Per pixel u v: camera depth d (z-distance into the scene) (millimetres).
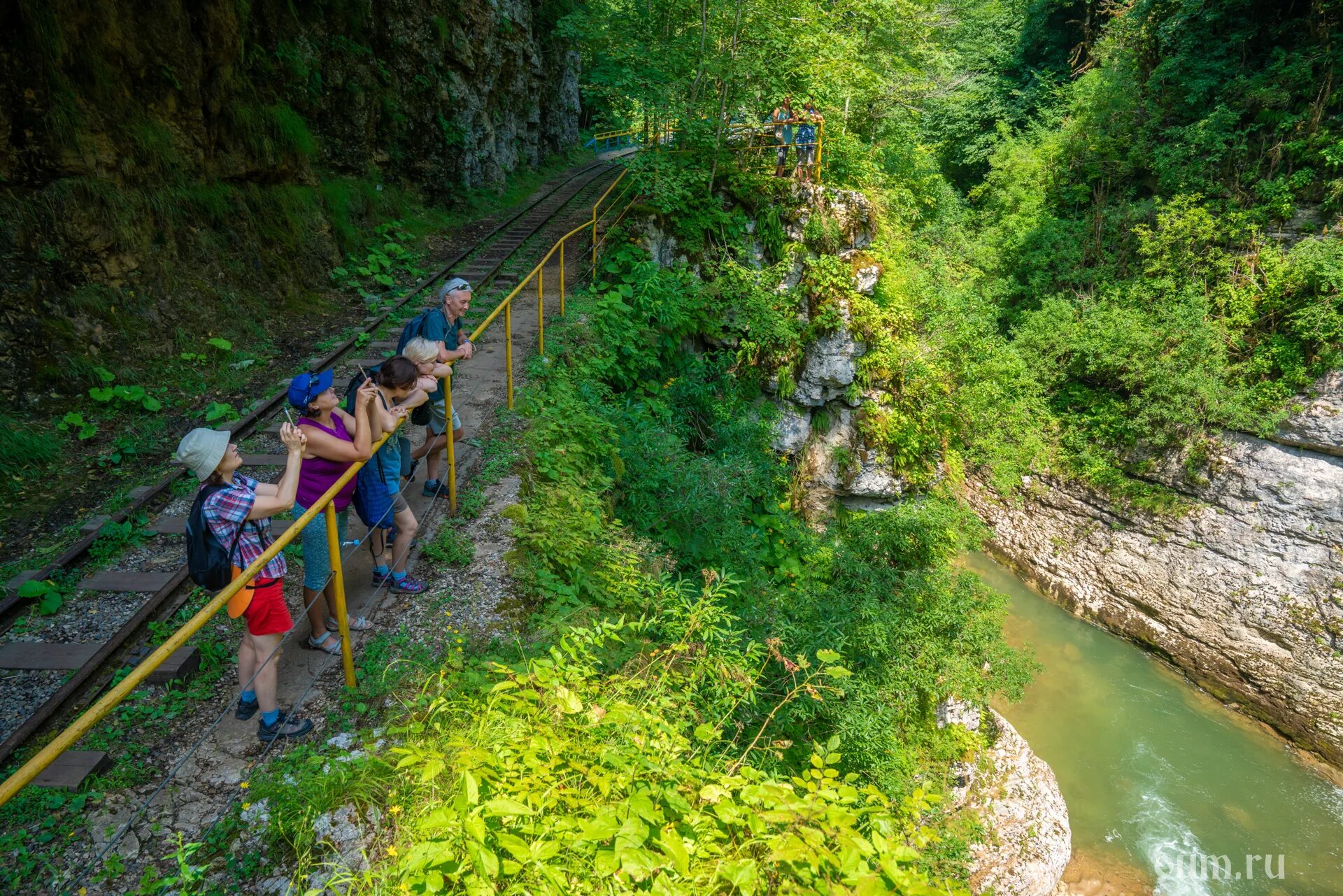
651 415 11375
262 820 3666
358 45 15328
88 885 3379
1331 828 11734
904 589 11766
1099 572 16203
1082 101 21172
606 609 6176
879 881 2377
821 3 16938
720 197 14484
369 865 3221
